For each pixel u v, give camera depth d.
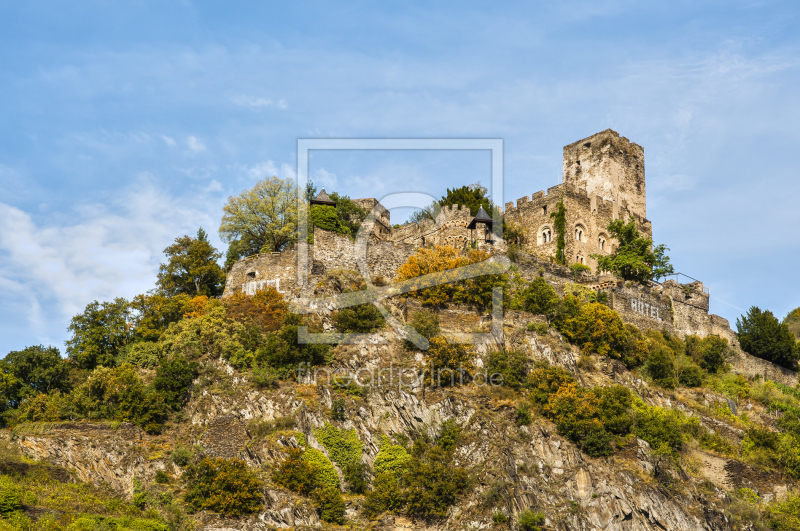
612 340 77.75
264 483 59.44
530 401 67.25
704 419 74.62
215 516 57.28
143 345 73.44
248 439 63.28
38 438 61.72
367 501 60.28
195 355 70.62
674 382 78.69
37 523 52.41
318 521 58.19
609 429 66.00
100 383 67.12
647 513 61.31
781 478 68.88
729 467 68.31
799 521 64.50
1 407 67.56
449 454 62.91
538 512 59.31
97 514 55.62
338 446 63.00
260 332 73.19
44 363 70.88
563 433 64.88
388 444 64.12
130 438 62.84
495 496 59.38
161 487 59.25
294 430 63.00
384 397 66.38
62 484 58.75
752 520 63.34
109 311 77.38
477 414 64.56
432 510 59.31
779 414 79.81
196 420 65.31
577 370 73.50
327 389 66.25
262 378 66.75
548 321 77.56
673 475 64.12
